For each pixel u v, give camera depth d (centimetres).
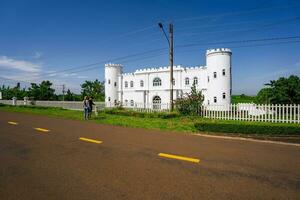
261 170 616
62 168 618
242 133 1195
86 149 830
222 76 3797
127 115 2192
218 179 550
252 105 1752
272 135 1141
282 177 566
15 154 757
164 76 4481
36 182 522
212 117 1930
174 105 2291
